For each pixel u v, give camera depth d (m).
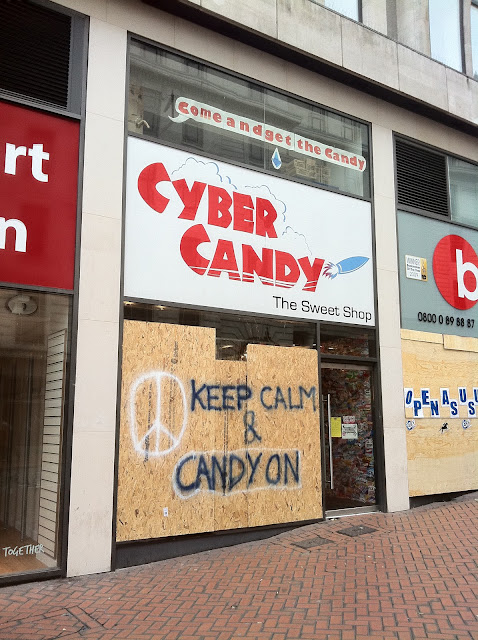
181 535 6.58
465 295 10.16
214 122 7.78
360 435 8.59
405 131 9.84
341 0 9.30
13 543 5.70
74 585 5.58
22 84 6.37
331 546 6.65
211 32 7.84
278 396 7.66
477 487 9.59
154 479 6.48
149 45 7.34
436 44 10.51
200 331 7.10
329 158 8.87
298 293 8.11
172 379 6.79
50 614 4.85
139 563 6.28
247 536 7.10
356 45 8.98
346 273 8.68
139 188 6.95
